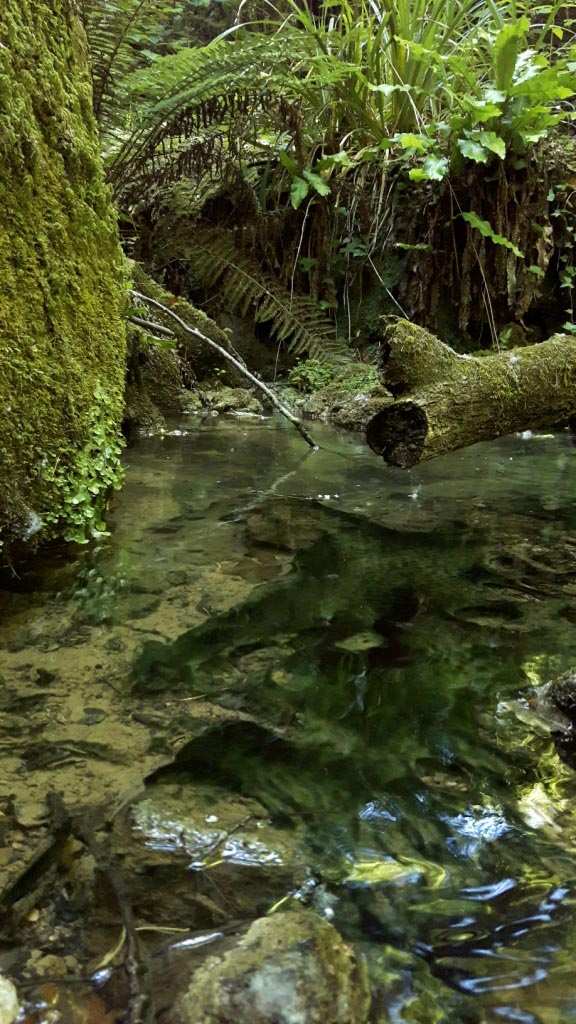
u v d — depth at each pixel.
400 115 5.72
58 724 1.21
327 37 5.35
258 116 5.92
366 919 0.83
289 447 3.89
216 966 0.75
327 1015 0.70
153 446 3.84
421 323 5.71
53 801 1.01
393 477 3.23
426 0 5.62
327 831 0.97
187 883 0.88
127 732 1.19
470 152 4.95
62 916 0.82
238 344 6.01
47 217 2.03
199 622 1.65
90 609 1.71
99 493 2.28
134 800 1.02
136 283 5.00
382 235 5.87
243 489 2.95
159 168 5.96
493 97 5.02
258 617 1.68
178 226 5.89
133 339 4.25
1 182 1.86
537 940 0.80
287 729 1.21
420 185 5.56
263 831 0.97
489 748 1.17
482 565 2.08
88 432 2.23
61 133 2.09
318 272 5.93
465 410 2.63
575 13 7.36
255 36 5.38
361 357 5.74
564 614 1.72
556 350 2.90
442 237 5.61
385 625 1.64
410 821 0.99
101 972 0.75
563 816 1.01
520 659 1.48
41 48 2.03
